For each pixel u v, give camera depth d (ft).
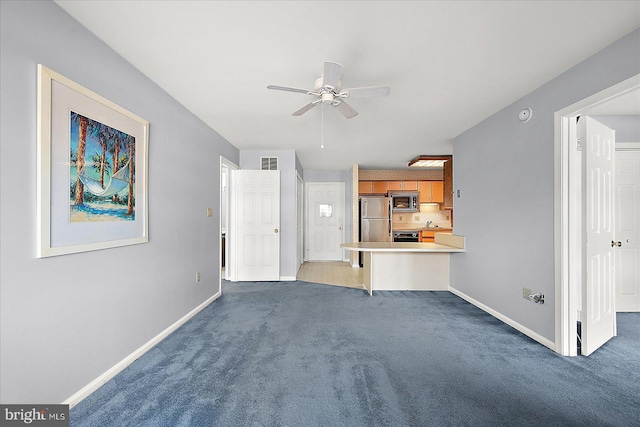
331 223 24.25
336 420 5.13
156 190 8.23
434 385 6.20
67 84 5.24
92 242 5.88
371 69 7.34
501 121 10.12
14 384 4.49
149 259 7.88
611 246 8.56
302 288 14.71
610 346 8.00
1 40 4.28
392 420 5.14
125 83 6.91
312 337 8.64
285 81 8.00
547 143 8.05
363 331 9.11
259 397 5.76
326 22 5.56
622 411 5.38
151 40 6.15
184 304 9.87
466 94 8.87
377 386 6.16
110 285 6.45
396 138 13.89
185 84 8.19
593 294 7.66
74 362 5.51
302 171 22.97
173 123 9.13
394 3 5.04
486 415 5.27
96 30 5.83
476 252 11.81
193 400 5.65
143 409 5.38
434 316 10.53
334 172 24.20
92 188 5.87
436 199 23.45
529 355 7.52
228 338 8.54
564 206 7.55
